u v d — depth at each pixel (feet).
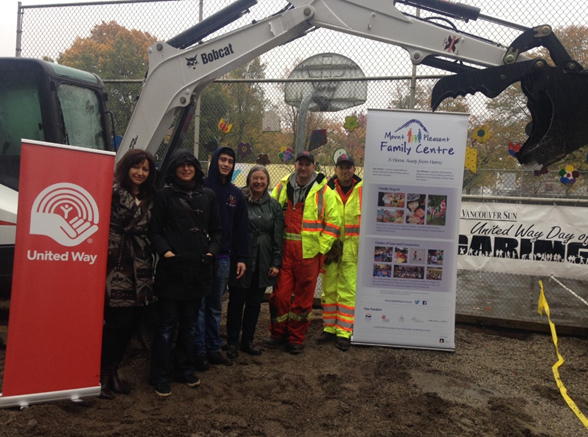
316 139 23.04
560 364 16.38
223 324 19.49
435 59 15.88
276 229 16.44
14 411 11.21
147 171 12.75
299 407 12.69
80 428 11.03
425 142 17.07
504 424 12.09
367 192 17.28
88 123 18.07
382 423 11.99
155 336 13.21
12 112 16.55
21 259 11.10
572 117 14.08
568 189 23.30
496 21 15.55
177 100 17.54
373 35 16.03
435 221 17.19
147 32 25.86
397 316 17.42
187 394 13.17
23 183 11.04
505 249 20.72
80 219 11.59
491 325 19.70
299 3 16.62
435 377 15.07
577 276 20.01
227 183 15.10
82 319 11.74
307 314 16.85
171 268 12.92
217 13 17.58
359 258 17.39
